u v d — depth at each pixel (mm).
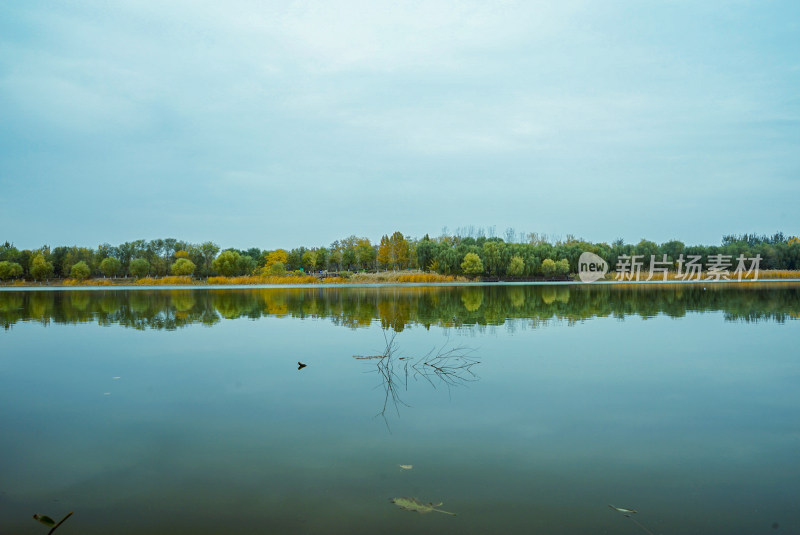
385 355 13242
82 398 9391
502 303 29922
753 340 15453
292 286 61062
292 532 4664
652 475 5926
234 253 83125
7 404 9008
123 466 6246
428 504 5199
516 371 11367
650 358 12727
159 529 4750
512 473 5973
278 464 6262
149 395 9570
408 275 73875
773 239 113812
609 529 4711
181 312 25328
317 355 13438
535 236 120812
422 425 7699
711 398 9180
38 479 5906
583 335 16562
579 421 7875
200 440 7125
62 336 17188
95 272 87188
